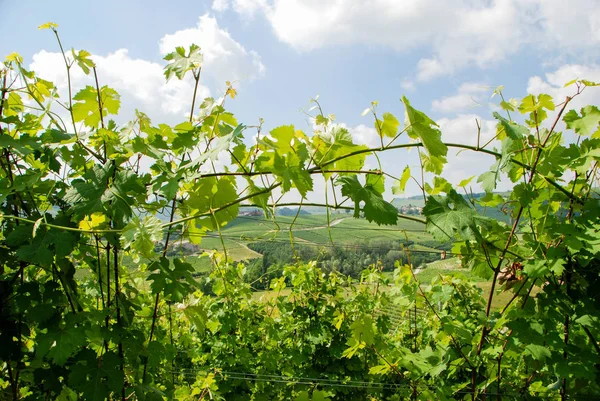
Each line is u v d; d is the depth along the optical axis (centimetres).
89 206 136
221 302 374
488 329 180
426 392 195
